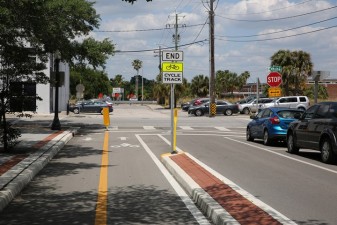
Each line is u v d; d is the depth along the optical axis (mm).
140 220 7359
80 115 46062
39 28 18047
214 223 7133
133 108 73938
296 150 16625
